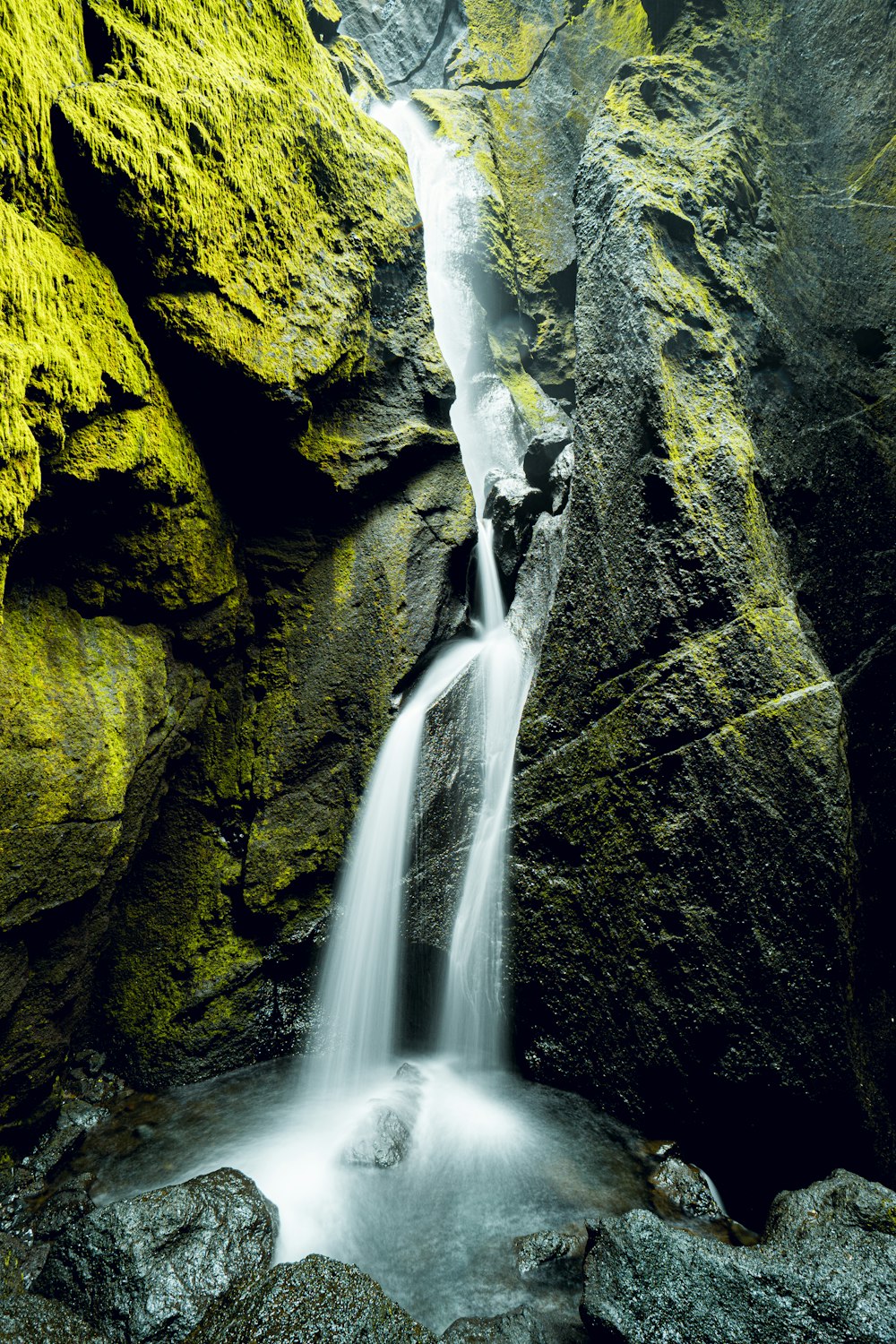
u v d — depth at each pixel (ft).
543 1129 17.47
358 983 21.17
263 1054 20.40
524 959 19.13
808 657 17.03
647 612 18.38
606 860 18.11
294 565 22.08
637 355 19.76
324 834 21.45
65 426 15.15
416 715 22.29
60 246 15.17
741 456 18.43
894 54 24.23
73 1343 11.27
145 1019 19.45
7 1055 15.55
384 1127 16.79
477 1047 20.25
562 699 19.90
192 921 20.26
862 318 23.17
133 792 18.24
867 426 22.02
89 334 15.57
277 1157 16.55
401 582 22.93
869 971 17.22
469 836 21.35
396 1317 11.59
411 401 24.11
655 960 17.06
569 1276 13.56
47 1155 16.29
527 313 40.24
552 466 27.96
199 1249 12.84
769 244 23.43
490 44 45.50
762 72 26.61
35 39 14.64
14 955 15.02
